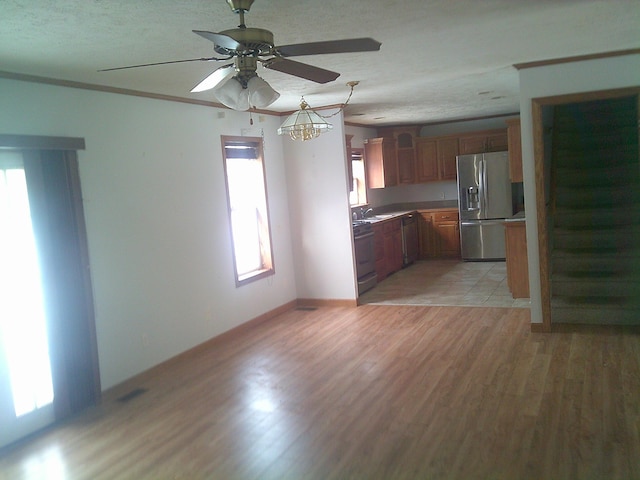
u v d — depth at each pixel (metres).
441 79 5.02
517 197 8.71
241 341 5.36
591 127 6.87
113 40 3.00
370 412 3.49
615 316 4.91
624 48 4.23
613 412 3.21
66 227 3.75
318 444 3.12
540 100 4.60
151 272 4.53
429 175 9.21
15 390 3.48
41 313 3.66
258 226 6.16
